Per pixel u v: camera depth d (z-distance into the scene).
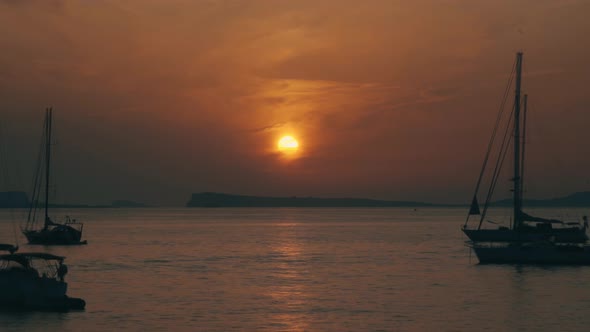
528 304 57.47
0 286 54.00
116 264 89.25
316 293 63.12
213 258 98.62
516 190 105.12
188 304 57.09
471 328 48.34
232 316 52.06
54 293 54.12
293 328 48.09
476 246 90.56
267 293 63.00
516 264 87.44
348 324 49.41
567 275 76.88
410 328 48.22
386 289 65.81
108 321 50.09
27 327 48.09
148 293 62.78
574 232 103.00
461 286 68.06
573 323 50.12
